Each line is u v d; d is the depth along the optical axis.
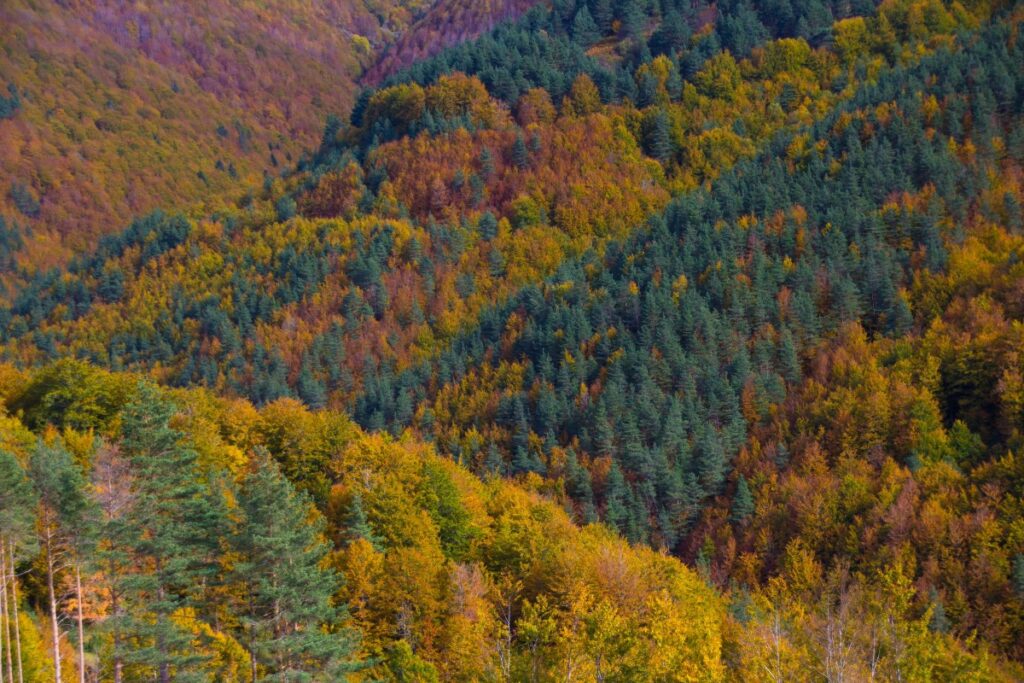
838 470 116.56
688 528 119.62
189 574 47.78
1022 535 94.56
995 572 90.88
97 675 47.66
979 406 123.19
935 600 83.25
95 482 49.16
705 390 138.75
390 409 148.38
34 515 45.53
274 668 46.66
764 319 151.50
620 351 147.75
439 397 151.62
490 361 162.00
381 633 57.47
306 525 49.47
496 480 98.56
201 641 47.69
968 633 87.38
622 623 46.97
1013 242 154.50
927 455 116.38
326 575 47.56
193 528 47.38
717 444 124.50
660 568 74.50
